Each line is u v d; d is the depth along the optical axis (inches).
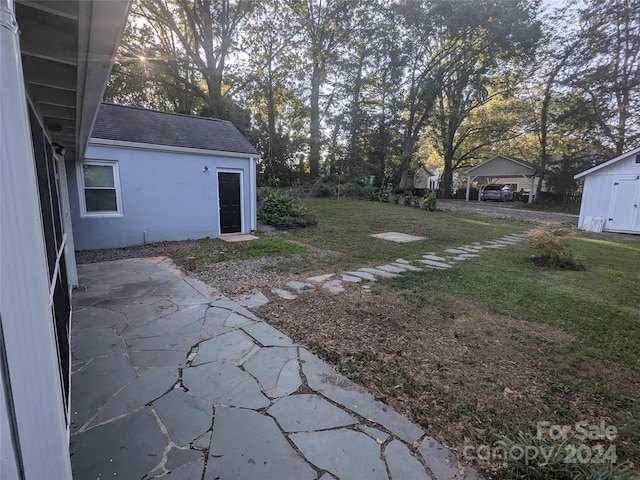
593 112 648.4
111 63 70.0
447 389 86.4
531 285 176.4
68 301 125.6
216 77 639.8
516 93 807.7
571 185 692.7
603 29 629.0
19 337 31.9
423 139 1096.2
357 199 679.1
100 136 252.4
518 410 79.2
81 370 91.4
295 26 727.7
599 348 110.1
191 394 81.5
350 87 812.6
